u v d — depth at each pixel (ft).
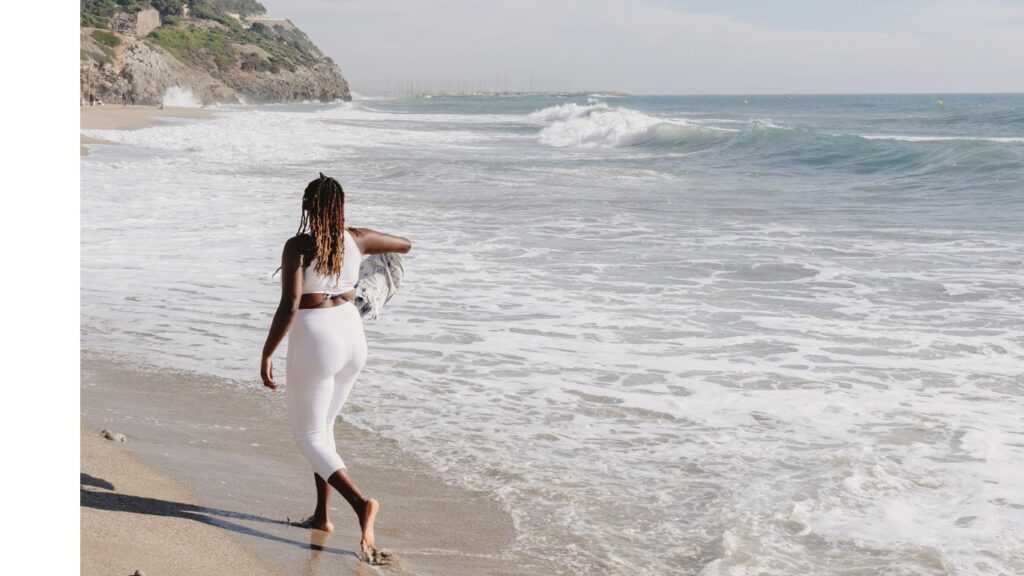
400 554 12.32
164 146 104.01
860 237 43.47
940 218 50.19
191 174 73.31
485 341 25.04
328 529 12.94
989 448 16.81
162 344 24.48
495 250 39.73
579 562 12.27
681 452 16.81
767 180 73.10
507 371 22.22
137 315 27.76
